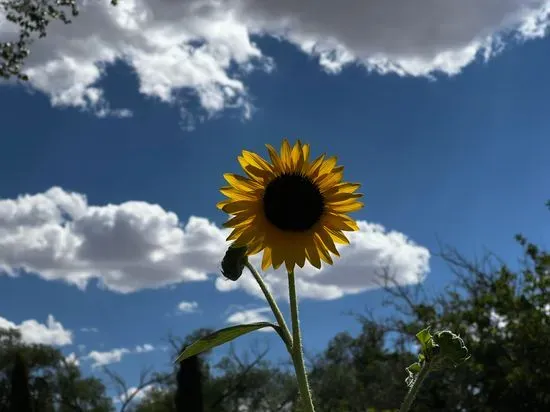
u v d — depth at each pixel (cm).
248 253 306
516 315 1177
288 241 312
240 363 3638
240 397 3612
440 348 287
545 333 1085
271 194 315
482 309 1214
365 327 1578
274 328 284
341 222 318
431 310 1329
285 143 323
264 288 293
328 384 2836
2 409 3731
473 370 1094
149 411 3456
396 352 1485
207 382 3575
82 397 3594
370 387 1523
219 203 317
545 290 1182
